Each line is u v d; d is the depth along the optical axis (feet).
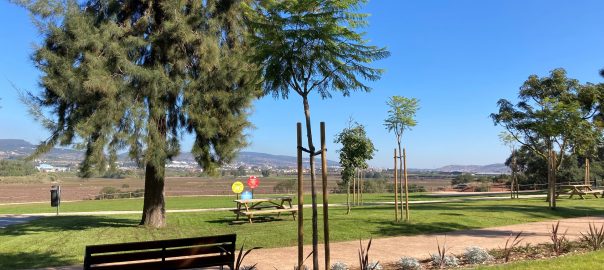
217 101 44.73
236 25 45.52
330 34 19.98
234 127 46.32
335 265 25.71
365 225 44.57
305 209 65.05
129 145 40.24
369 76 21.59
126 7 45.06
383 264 27.99
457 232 41.98
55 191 70.69
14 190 173.27
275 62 20.34
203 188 184.34
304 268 24.59
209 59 43.39
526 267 23.97
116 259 21.85
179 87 42.24
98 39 40.45
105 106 39.93
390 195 115.96
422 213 55.01
